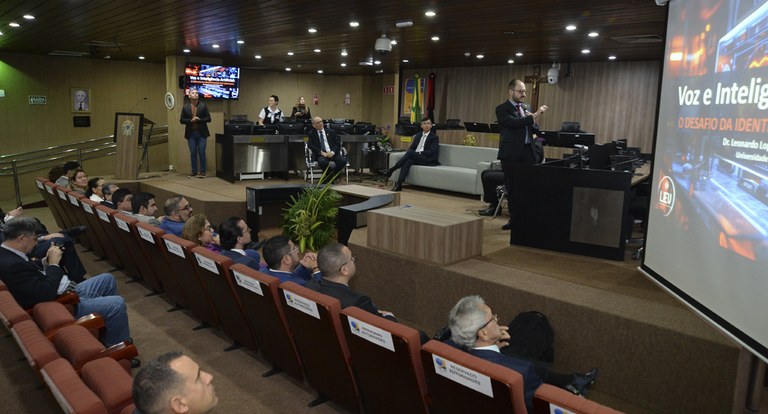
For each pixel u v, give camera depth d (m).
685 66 3.21
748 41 2.52
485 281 3.72
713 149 2.82
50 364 1.90
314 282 3.14
